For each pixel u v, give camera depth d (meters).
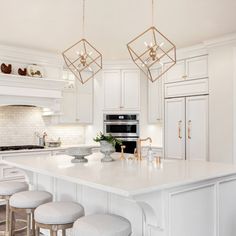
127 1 3.31
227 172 2.53
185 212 2.30
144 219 2.38
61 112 5.84
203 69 4.97
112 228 1.98
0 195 3.20
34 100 5.36
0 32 4.34
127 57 5.96
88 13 3.64
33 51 5.29
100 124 6.31
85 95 6.25
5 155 4.92
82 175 2.34
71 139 6.45
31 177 3.69
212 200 2.53
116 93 6.26
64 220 2.29
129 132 6.21
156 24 4.04
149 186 1.92
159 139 6.42
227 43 4.57
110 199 2.69
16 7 3.44
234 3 3.38
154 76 6.09
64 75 5.98
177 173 2.42
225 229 2.63
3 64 4.97
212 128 4.76
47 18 3.79
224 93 4.61
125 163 3.05
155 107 6.10
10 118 5.60
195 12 3.63
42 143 5.85
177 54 5.35
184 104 5.24
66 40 4.75
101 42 4.88
